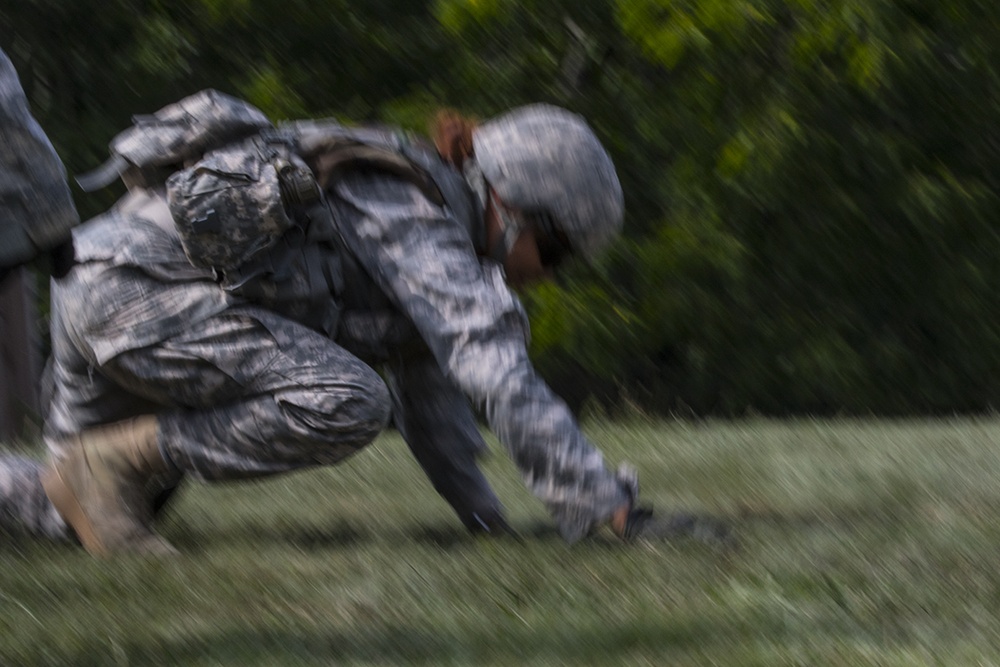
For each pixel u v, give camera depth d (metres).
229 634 8.34
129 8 40.81
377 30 40.88
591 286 39.00
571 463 10.98
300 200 10.88
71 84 40.97
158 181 11.38
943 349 39.28
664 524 11.27
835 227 38.72
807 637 8.30
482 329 10.93
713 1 37.16
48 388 12.45
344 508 14.28
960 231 38.91
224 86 41.34
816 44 37.16
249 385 11.02
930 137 39.06
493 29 40.19
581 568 10.12
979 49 38.47
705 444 19.11
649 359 40.09
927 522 12.48
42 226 10.58
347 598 9.31
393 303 11.38
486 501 12.59
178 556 11.04
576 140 11.36
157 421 11.34
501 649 8.04
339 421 10.88
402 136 11.61
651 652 7.98
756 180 38.31
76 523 11.53
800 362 38.91
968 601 9.20
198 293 11.06
